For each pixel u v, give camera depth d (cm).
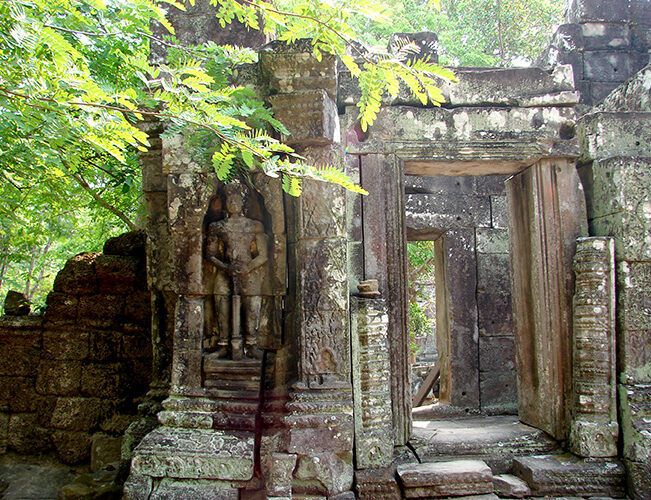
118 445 549
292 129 430
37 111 207
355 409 432
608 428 462
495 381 766
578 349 480
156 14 306
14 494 517
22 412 583
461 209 792
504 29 1312
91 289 594
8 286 1229
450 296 776
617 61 762
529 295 525
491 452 478
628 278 475
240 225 445
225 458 404
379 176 486
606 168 493
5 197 544
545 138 500
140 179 697
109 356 584
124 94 221
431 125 497
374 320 445
